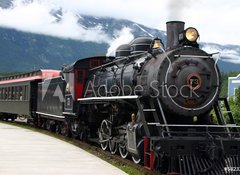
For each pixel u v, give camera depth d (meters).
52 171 8.99
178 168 9.10
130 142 10.27
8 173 8.65
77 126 16.25
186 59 10.04
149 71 10.41
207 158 9.05
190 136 9.45
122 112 11.85
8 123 27.48
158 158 9.02
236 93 24.28
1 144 13.90
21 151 12.23
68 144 14.52
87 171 9.05
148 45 12.38
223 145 9.17
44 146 13.68
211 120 10.91
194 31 10.39
